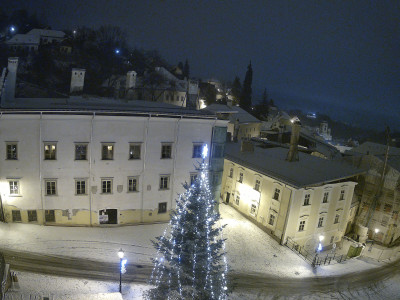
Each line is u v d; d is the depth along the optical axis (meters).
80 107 32.16
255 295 27.45
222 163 36.94
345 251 41.66
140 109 34.66
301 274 31.94
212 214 21.03
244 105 121.06
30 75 90.56
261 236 37.16
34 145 29.80
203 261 19.97
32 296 21.06
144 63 130.00
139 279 26.52
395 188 46.72
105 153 31.98
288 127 98.25
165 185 35.03
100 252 29.30
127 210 33.97
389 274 37.03
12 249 27.41
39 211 31.27
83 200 32.25
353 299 29.78
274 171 38.16
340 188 39.56
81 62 105.06
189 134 34.53
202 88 125.00
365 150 66.75
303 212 36.47
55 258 27.38
